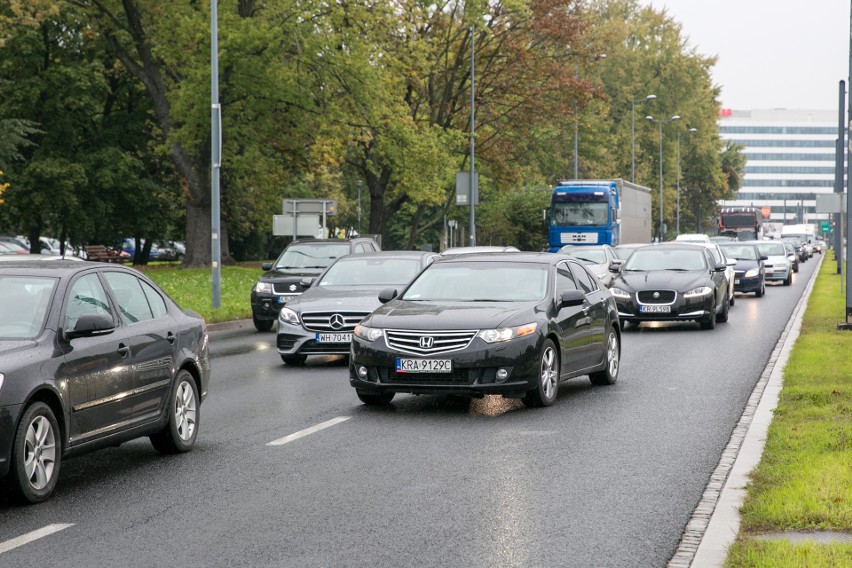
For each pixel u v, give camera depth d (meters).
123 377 14.36
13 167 85.50
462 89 86.50
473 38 78.31
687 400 21.23
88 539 11.00
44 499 12.74
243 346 34.53
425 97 85.69
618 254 58.28
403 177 72.00
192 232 80.38
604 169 123.50
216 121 46.59
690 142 154.88
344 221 160.62
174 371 15.77
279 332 28.02
